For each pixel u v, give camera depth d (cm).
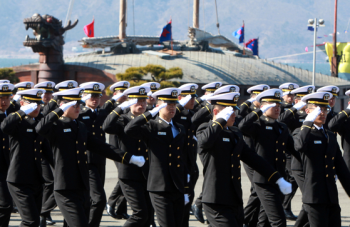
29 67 12012
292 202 2866
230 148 1673
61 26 11838
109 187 3189
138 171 1939
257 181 1881
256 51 18062
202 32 16288
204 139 1623
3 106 2034
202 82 12838
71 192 1733
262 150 2008
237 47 17512
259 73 14225
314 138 1830
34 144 1867
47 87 2759
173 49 15538
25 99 1892
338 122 2367
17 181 1822
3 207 1884
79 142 1756
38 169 1872
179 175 1769
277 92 2005
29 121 1880
